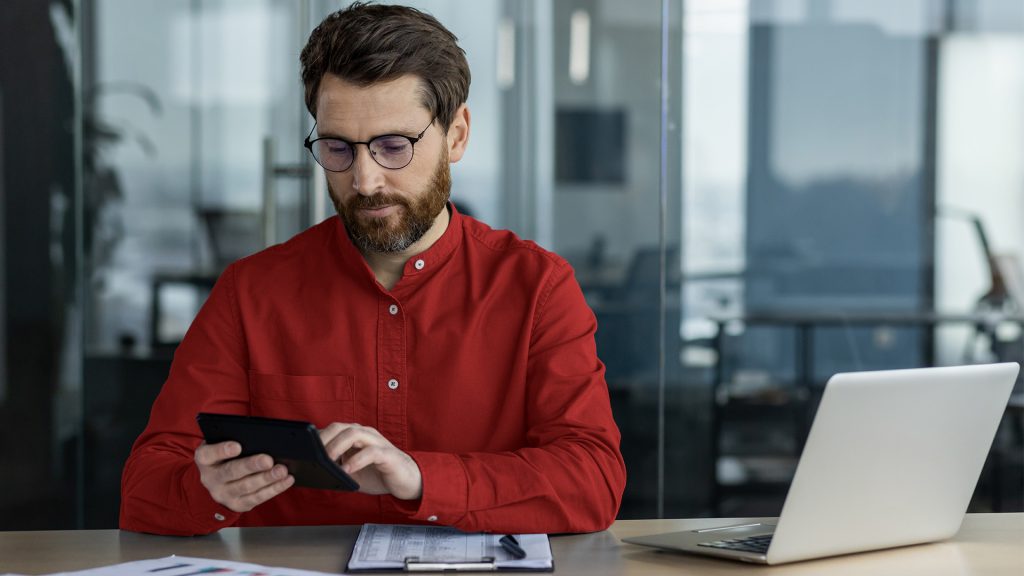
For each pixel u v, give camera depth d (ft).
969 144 8.75
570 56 8.63
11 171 9.04
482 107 8.66
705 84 8.67
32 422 9.14
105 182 9.00
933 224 8.77
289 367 5.50
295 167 8.81
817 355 8.75
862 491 4.24
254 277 5.61
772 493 8.75
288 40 8.78
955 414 4.39
